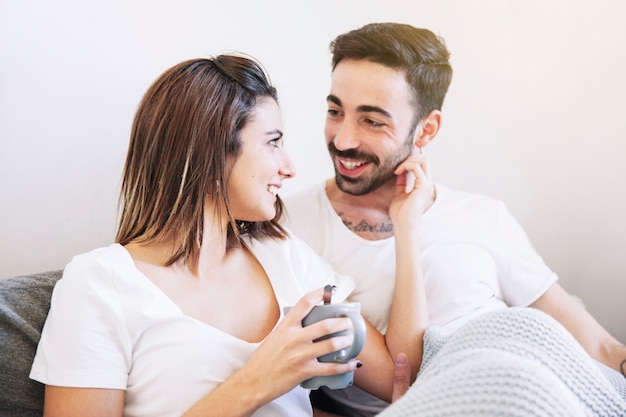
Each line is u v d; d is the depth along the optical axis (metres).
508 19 1.57
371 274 1.35
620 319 1.61
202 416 0.93
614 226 1.61
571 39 1.57
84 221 1.39
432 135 1.42
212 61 1.10
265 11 1.48
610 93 1.57
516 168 1.61
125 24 1.38
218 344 1.00
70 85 1.35
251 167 1.08
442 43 1.48
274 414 1.02
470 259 1.38
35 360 0.97
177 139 1.05
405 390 1.15
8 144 1.33
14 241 1.35
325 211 1.41
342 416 1.30
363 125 1.36
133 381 0.98
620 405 0.84
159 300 0.99
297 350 0.93
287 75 1.51
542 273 1.42
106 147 1.39
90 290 0.96
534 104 1.59
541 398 0.67
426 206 1.43
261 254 1.18
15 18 1.31
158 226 1.06
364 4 1.53
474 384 0.70
